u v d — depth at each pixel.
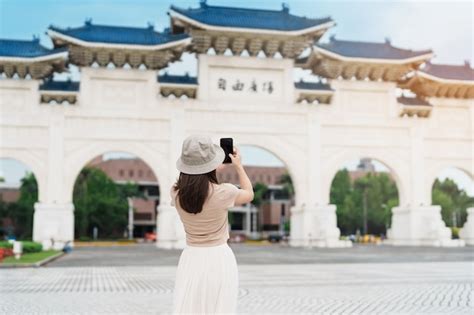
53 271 24.03
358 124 51.06
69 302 13.66
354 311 12.08
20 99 45.94
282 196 107.56
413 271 23.12
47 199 45.41
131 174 97.00
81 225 77.94
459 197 105.75
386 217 91.50
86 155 46.31
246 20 48.62
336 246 49.00
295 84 50.31
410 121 52.25
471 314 11.64
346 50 50.81
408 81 53.22
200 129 47.97
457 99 53.75
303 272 22.77
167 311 12.17
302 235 49.69
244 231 105.19
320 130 50.19
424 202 51.97
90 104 46.59
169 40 45.72
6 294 15.38
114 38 46.09
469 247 48.34
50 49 46.50
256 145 48.97
